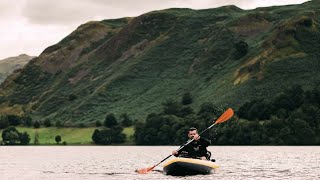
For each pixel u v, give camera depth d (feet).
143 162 170.09
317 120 461.78
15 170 128.26
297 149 335.26
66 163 164.66
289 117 460.14
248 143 454.81
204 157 99.66
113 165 149.18
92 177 103.04
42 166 145.89
